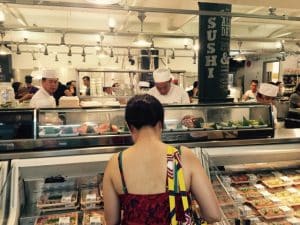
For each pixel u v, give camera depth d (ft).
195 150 6.41
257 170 7.40
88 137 6.15
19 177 5.62
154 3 18.72
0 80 29.50
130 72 22.07
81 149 6.03
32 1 6.63
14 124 5.99
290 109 24.12
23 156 5.74
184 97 11.62
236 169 7.20
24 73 31.01
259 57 36.27
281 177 7.35
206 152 6.44
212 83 12.46
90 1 6.64
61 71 30.99
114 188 3.57
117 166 3.54
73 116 6.57
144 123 3.55
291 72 32.45
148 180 3.39
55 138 6.00
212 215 3.54
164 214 3.31
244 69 39.32
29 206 6.02
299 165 7.74
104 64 31.99
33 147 5.90
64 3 6.73
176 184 3.38
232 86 38.65
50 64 31.45
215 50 12.29
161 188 3.36
